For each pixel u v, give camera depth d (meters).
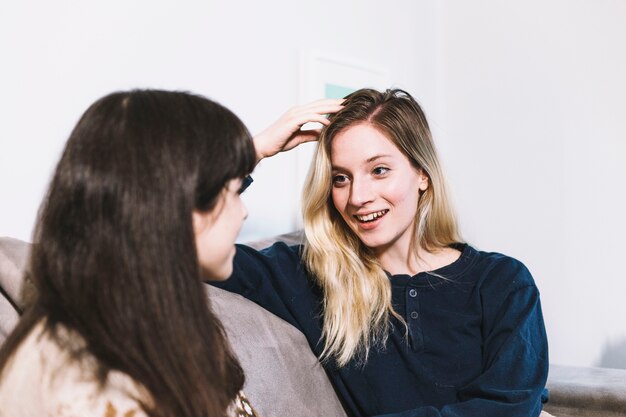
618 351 2.32
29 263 0.72
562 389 1.53
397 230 1.35
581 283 2.40
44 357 0.66
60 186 0.68
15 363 0.68
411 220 1.38
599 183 2.35
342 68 2.26
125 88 1.65
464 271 1.41
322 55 2.17
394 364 1.37
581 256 2.39
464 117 2.69
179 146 0.69
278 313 1.39
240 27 1.93
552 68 2.46
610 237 2.33
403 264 1.44
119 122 0.69
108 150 0.67
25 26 1.45
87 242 0.66
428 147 1.39
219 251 0.77
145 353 0.66
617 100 2.31
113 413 0.63
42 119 1.48
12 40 1.43
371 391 1.36
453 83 2.73
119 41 1.63
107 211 0.66
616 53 2.31
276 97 2.05
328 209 1.43
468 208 2.67
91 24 1.57
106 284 0.66
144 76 1.69
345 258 1.41
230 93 1.91
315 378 1.35
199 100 0.74
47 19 1.49
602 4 2.33
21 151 1.44
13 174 1.43
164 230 0.67
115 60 1.62
